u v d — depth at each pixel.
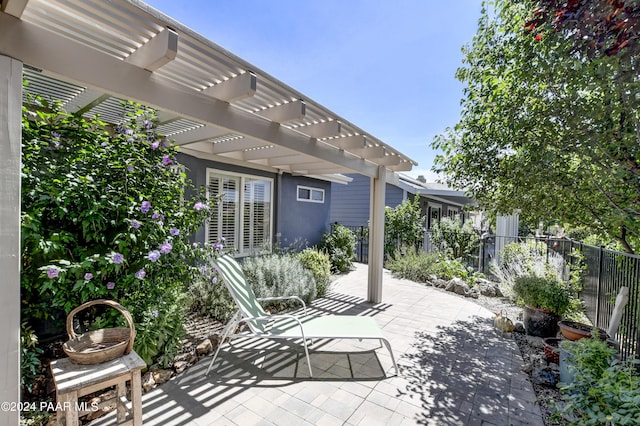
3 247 1.63
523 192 3.76
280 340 3.91
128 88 2.14
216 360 3.36
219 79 2.62
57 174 2.75
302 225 8.34
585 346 2.59
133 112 3.56
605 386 1.93
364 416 2.46
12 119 1.66
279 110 3.17
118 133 3.42
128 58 2.23
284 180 7.59
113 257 2.66
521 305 4.85
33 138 2.76
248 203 6.65
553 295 4.19
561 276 5.25
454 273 7.38
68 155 2.99
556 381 2.96
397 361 3.41
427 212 14.41
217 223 5.97
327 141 4.34
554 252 6.29
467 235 9.56
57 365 2.03
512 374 3.18
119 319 2.82
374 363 3.35
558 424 2.40
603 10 2.11
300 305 5.38
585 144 2.92
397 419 2.43
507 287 5.89
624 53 2.15
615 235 3.67
